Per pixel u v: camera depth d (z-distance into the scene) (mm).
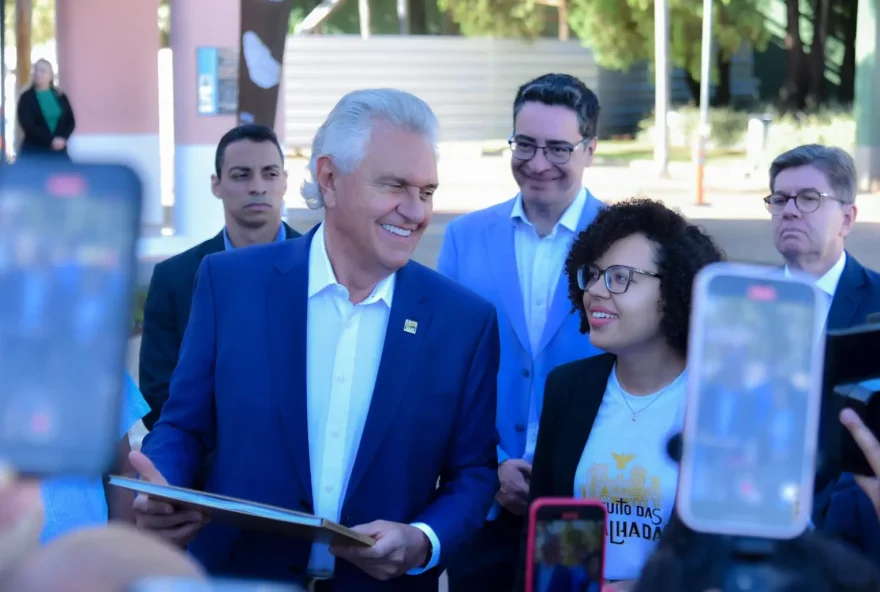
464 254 3701
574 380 2754
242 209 4027
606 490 2588
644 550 2529
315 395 2664
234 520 2346
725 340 1265
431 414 2654
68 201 978
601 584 1927
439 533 2592
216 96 11555
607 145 30500
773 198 3441
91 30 13406
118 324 968
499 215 3686
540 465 2783
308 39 29094
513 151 3561
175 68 11508
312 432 2660
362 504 2615
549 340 3502
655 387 2629
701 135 18953
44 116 13141
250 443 2635
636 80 35562
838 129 23641
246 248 2834
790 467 1253
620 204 2723
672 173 23594
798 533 1246
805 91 28953
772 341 1265
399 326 2662
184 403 2742
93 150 13477
